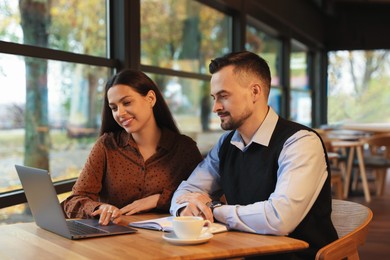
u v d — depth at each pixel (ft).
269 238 4.54
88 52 10.92
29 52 8.68
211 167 6.04
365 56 30.53
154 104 6.48
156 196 6.19
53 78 10.17
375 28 30.01
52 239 4.57
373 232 13.11
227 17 18.72
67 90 10.60
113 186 6.40
